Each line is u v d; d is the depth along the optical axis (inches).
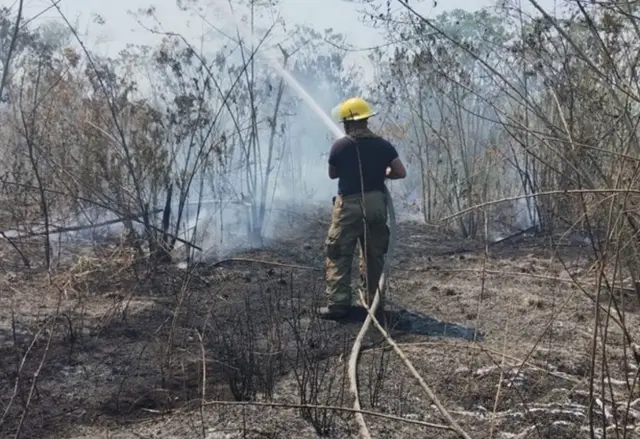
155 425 151.5
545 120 141.9
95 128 283.6
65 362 185.6
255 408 155.1
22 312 221.5
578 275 264.5
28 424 153.1
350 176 220.7
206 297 246.2
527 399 161.6
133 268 263.4
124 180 288.4
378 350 191.6
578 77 197.6
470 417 154.9
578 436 143.9
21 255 270.4
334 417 152.0
